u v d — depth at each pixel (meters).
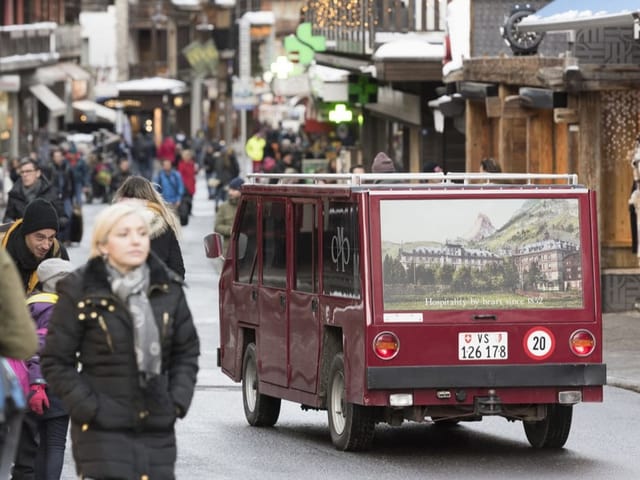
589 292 25.45
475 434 28.11
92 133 165.12
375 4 62.06
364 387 24.81
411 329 24.84
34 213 21.28
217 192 108.31
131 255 15.16
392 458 25.33
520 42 49.34
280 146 115.81
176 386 15.31
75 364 15.30
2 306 14.12
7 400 13.95
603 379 25.42
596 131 46.06
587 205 25.52
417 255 24.98
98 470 15.06
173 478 15.30
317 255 26.59
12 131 137.88
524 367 25.14
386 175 25.55
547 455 25.70
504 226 25.27
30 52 137.00
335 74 78.69
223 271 30.73
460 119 59.44
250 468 24.28
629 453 25.83
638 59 45.84
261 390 28.62
